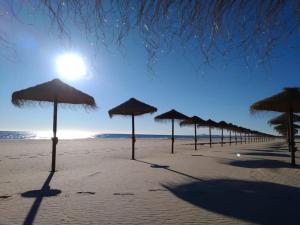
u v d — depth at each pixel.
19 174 7.80
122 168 8.71
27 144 29.70
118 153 16.80
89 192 5.24
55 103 8.16
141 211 4.04
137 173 7.58
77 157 13.84
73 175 7.32
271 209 4.11
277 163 10.23
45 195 5.02
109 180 6.50
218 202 4.52
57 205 4.36
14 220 3.67
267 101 8.98
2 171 8.66
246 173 7.61
